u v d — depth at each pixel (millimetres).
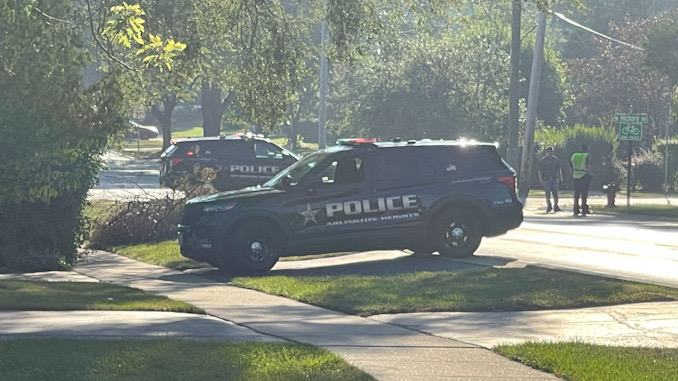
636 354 10188
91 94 10422
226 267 18734
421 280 15984
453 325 12312
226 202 18141
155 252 21344
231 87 25672
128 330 11398
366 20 24438
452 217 19312
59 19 10508
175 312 13062
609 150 51125
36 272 18781
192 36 21656
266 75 24641
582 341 11164
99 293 14742
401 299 14062
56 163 11164
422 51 55281
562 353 10141
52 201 19312
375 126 55188
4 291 14680
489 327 12188
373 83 55156
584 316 13023
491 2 77000
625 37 76062
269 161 33469
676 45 42594
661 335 11719
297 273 18203
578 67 77750
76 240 19875
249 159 33375
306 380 8875
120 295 14516
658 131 71875
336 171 18812
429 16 26156
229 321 12422
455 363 9898
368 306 13477
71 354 9688
